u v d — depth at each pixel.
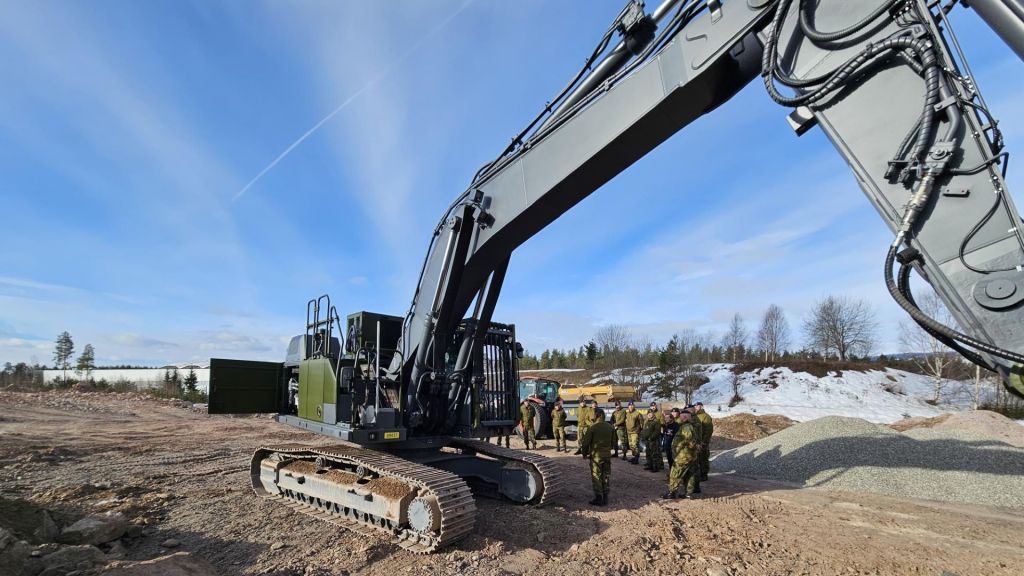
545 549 5.84
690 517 7.46
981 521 7.70
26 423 18.17
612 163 5.35
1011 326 2.72
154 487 8.61
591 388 23.92
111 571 4.13
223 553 5.48
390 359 7.75
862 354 54.22
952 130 2.97
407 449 7.58
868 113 3.35
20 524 5.25
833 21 3.57
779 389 38.19
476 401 7.96
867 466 10.74
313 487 7.03
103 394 32.28
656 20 5.00
